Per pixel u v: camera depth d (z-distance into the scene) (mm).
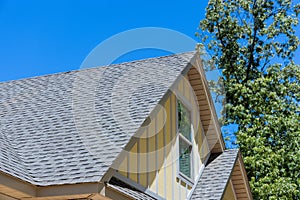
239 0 23406
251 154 18688
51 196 6301
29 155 7422
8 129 8891
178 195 9727
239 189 11883
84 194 6242
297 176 18141
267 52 23203
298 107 20328
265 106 20531
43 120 9062
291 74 21969
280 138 19141
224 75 23094
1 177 5945
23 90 11570
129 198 7301
